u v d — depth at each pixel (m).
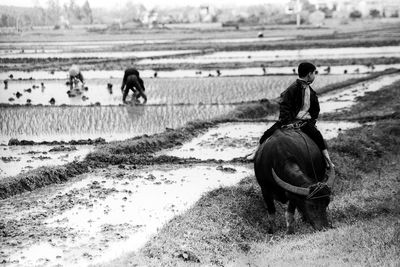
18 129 21.84
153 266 8.86
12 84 36.19
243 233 10.61
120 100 28.84
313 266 8.36
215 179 14.57
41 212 12.29
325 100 27.19
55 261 9.64
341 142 16.77
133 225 11.32
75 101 28.59
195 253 9.37
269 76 37.44
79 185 14.46
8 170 15.40
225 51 61.97
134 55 59.47
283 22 158.62
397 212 11.36
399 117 21.61
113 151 17.38
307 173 10.00
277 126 10.70
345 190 13.42
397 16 182.88
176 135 19.70
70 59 54.28
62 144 18.95
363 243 9.08
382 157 16.84
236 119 22.88
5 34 130.00
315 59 47.75
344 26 127.31
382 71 37.03
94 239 10.60
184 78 37.66
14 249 10.17
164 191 13.62
